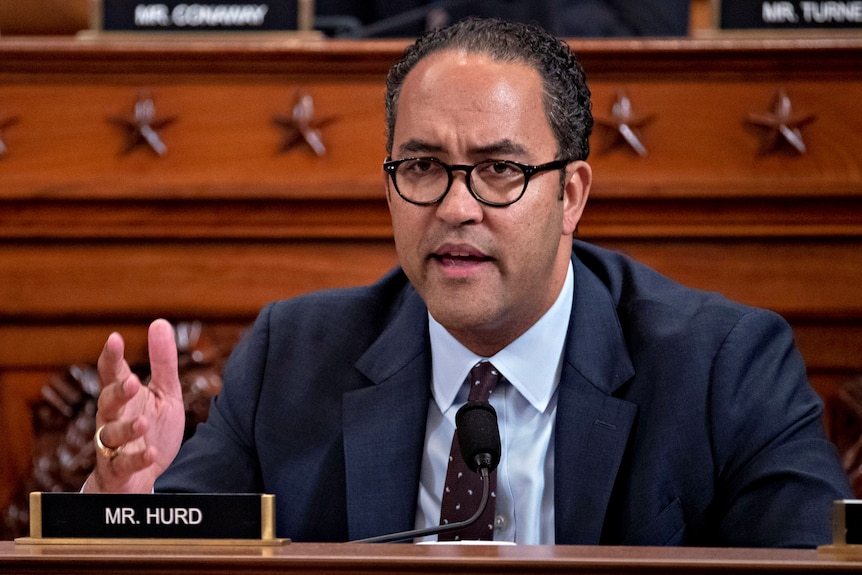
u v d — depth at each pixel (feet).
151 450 15.72
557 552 12.44
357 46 26.53
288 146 26.91
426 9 32.35
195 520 13.30
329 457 18.99
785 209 26.25
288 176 26.94
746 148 26.21
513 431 18.43
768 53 25.85
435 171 17.01
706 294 19.70
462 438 15.65
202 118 27.07
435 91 17.01
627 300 19.61
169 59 26.78
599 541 17.30
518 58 17.28
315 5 35.47
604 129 26.40
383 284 20.86
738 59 25.96
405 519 18.25
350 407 19.01
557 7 32.76
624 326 19.19
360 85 26.86
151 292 27.27
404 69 17.84
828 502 16.46
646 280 20.04
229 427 19.88
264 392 19.80
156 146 26.94
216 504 13.32
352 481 18.44
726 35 26.96
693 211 26.43
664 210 26.48
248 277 27.22
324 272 27.17
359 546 13.28
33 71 27.07
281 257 27.22
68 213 27.22
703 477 17.60
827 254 26.40
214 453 19.53
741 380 18.10
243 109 27.02
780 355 18.65
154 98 27.07
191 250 27.30
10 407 27.32
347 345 19.94
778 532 16.42
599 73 26.40
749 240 26.58
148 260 27.32
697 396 17.93
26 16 29.14
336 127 26.86
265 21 27.68
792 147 26.03
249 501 13.29
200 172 27.02
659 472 17.57
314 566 11.86
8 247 27.48
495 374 18.60
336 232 26.99
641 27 33.24
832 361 26.43
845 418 26.12
